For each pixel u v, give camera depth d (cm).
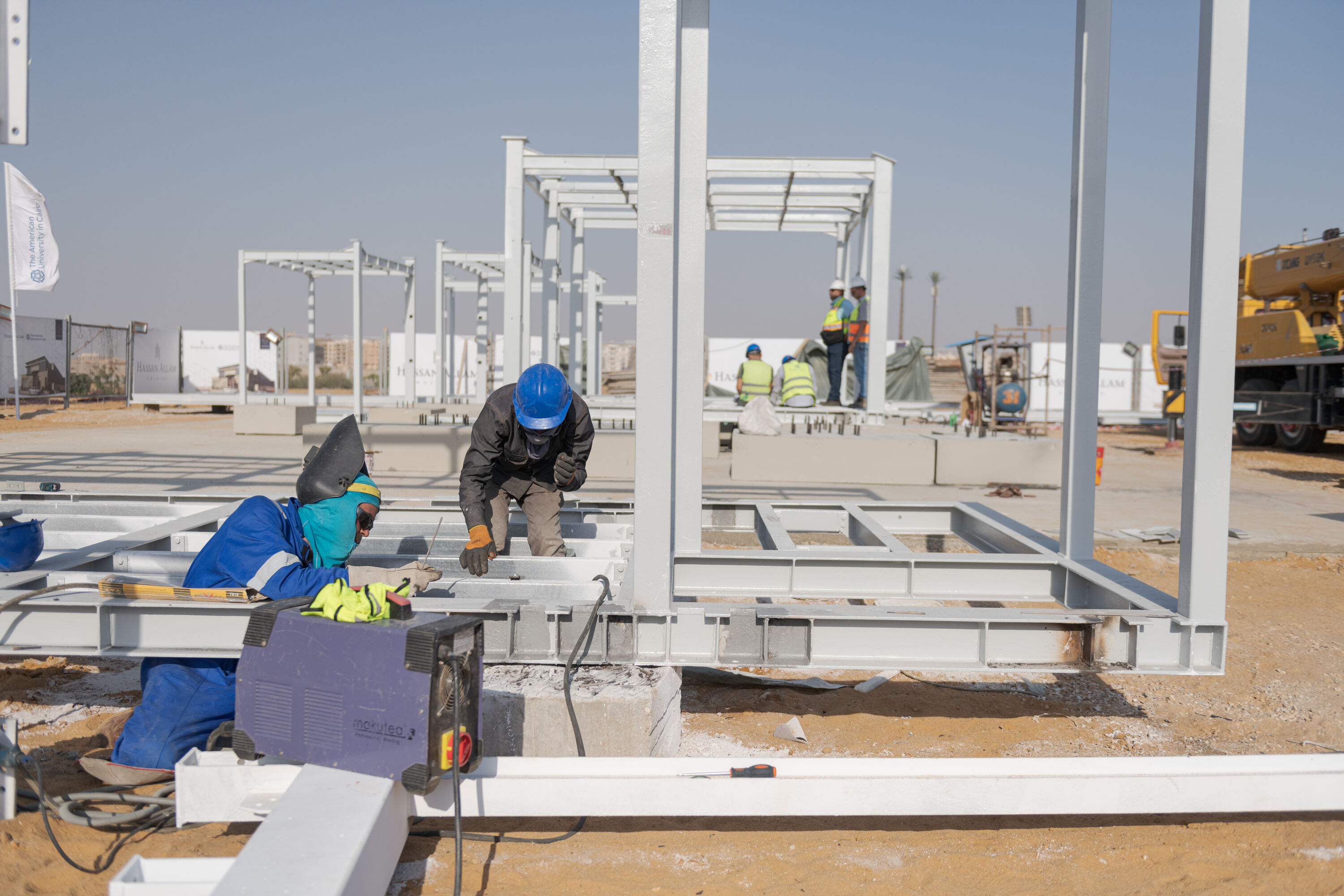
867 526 511
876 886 258
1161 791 267
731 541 710
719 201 1619
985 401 1916
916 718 397
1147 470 1366
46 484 543
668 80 309
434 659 236
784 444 1103
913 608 361
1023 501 964
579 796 258
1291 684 446
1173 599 353
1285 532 805
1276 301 1819
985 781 263
